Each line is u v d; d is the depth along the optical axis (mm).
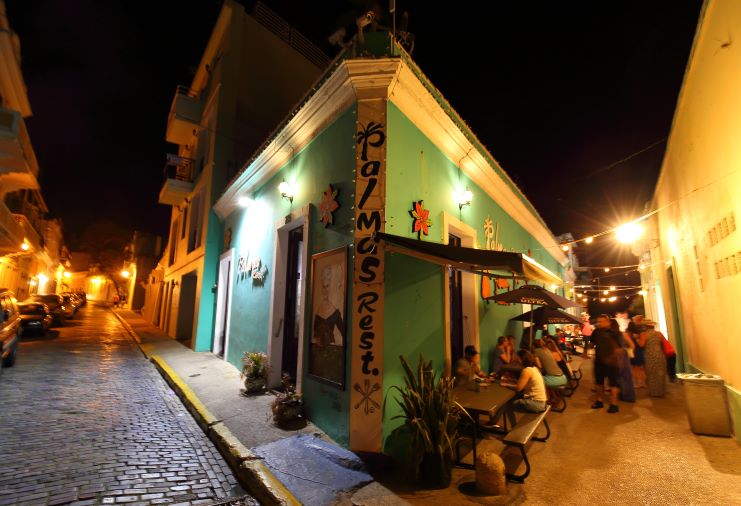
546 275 5828
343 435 4898
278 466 4391
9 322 8750
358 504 3678
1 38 11992
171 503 3775
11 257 19688
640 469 4500
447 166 7207
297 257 8055
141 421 5996
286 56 15336
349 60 5301
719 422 5605
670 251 10117
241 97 13641
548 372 7109
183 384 7996
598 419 6559
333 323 5457
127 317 27406
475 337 7891
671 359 9680
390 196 5344
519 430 4480
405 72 5473
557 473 4387
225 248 11883
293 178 7434
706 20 5398
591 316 24531
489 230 9109
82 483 3977
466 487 4008
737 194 4941
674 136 7871
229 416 5965
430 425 4188
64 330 17594
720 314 6043
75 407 6438
